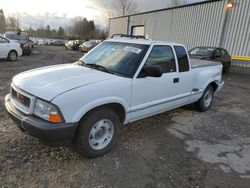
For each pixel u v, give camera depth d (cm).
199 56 1295
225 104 711
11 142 357
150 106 405
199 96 560
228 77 1330
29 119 290
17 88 325
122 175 304
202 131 471
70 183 280
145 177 304
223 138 445
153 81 397
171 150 381
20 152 333
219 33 1811
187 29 2119
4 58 1325
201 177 313
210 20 1881
